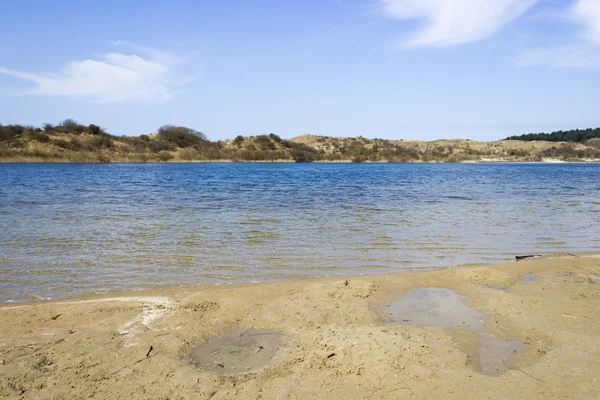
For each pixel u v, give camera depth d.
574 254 10.56
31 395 4.16
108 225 14.02
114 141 92.12
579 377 4.50
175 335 5.63
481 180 41.94
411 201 22.05
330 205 20.12
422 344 5.21
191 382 4.45
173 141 100.75
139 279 8.33
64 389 4.29
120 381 4.45
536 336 5.61
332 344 5.22
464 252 10.77
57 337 5.52
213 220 15.24
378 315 6.45
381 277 8.48
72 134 88.44
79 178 39.25
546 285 7.87
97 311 6.50
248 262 9.63
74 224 14.17
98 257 9.89
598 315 6.27
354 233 12.91
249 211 17.81
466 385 4.34
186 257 9.98
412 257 10.23
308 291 7.46
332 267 9.34
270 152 101.19
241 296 7.23
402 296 7.36
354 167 76.25
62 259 9.70
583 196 25.22
